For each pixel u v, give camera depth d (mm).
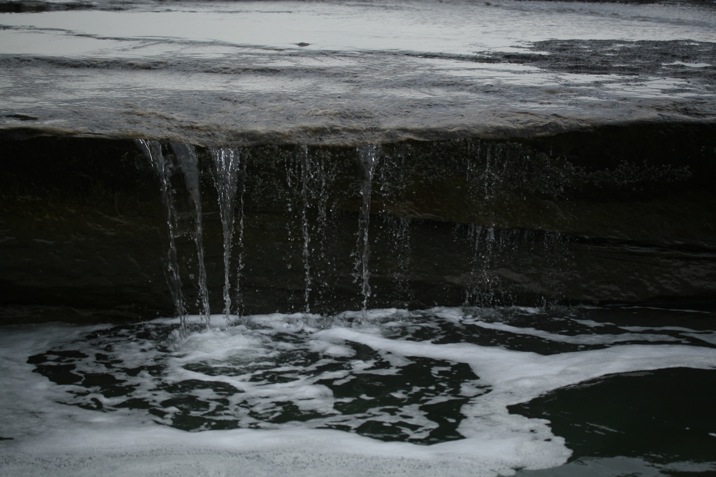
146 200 4375
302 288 4602
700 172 4566
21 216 4375
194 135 4371
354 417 3582
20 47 6871
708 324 4559
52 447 3311
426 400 3732
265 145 4336
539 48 7309
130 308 4551
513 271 4660
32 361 4086
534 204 4559
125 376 3945
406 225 4531
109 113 4648
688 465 3211
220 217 4422
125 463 3197
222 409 3639
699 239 4641
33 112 4637
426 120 4586
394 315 4633
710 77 5816
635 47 7359
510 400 3723
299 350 4234
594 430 3465
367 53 6938
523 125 4492
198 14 9812
